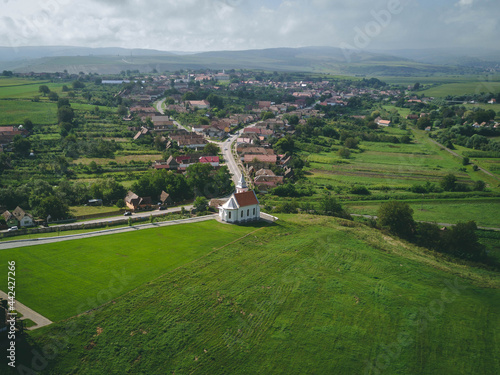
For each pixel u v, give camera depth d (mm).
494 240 139250
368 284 101938
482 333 86812
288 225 140250
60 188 165750
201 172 188375
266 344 79250
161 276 97188
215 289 93625
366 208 171375
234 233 130250
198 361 73875
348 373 74188
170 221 142500
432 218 158375
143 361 72688
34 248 111625
